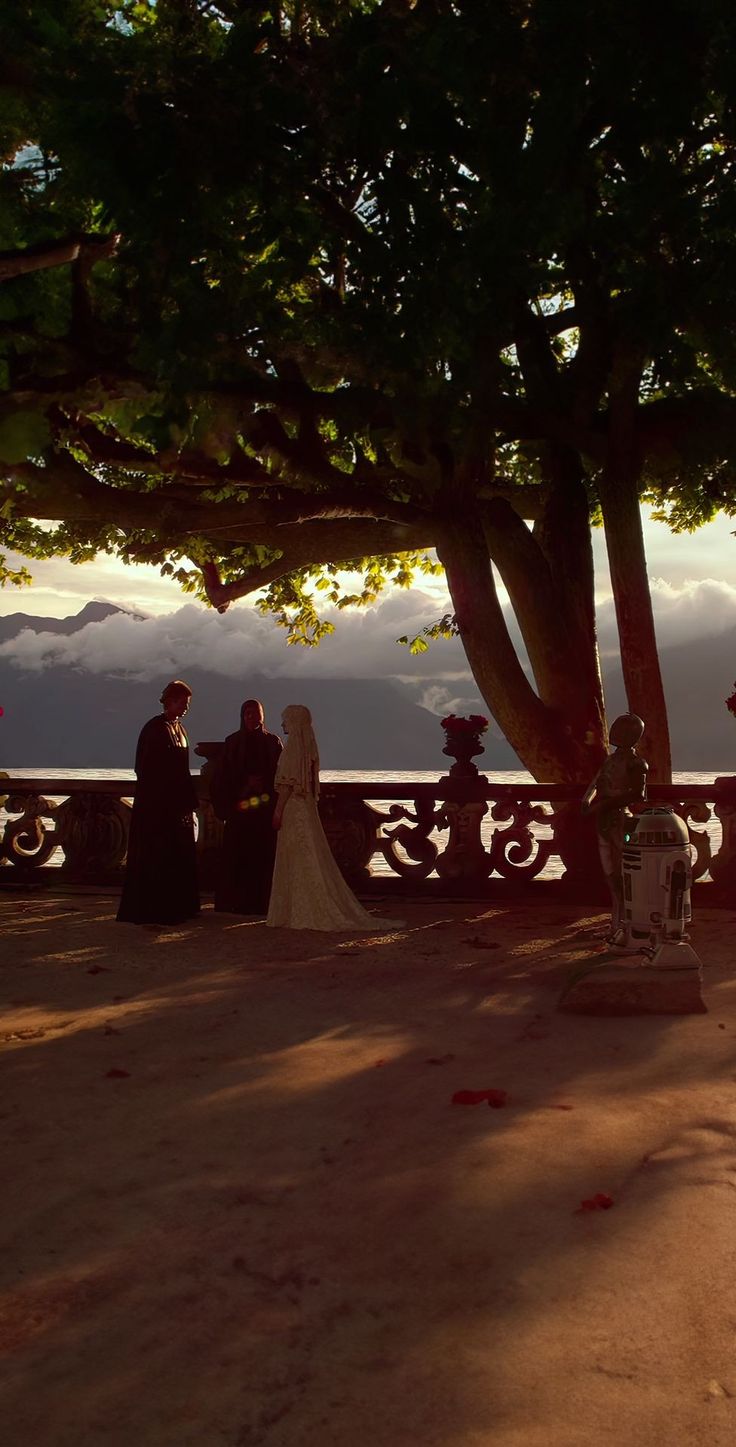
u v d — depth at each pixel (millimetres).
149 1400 2436
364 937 9391
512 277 10305
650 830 6520
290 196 10508
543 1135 4191
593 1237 3271
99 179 9695
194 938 9352
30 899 11852
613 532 12766
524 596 14234
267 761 10930
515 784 11703
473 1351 2631
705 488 16797
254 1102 4727
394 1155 4031
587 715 13844
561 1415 2352
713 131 10766
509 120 9820
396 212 10211
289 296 13188
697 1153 3949
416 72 9625
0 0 9648
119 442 13023
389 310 10594
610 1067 5195
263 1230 3379
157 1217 3488
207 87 9734
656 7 9234
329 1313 2838
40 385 11000
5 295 11430
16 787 12797
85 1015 6461
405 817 11953
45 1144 4207
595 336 12859
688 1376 2504
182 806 10266
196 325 9992
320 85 9898
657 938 6457
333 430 15953
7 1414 2383
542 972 7707
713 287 10773
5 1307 2885
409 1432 2301
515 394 14297
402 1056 5465
